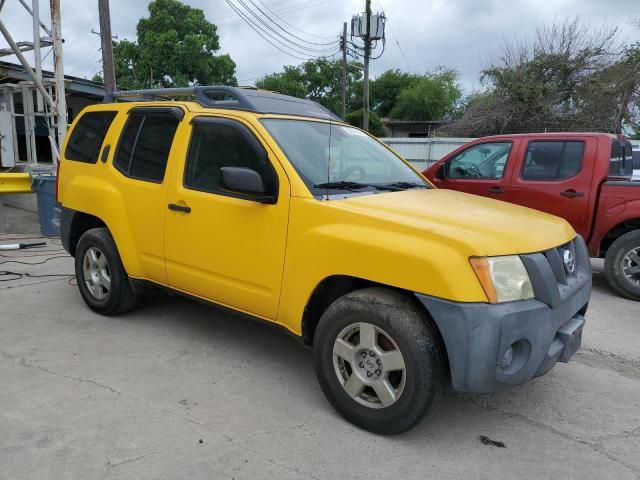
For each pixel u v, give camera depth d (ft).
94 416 10.89
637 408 12.21
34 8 35.83
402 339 9.83
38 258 24.61
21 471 9.11
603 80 83.30
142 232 14.84
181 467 9.36
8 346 14.34
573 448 10.48
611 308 20.20
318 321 11.98
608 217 21.15
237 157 12.77
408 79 199.21
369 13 83.76
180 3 127.65
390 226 10.29
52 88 41.04
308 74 179.63
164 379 12.70
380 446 10.23
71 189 17.21
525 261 9.95
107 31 45.88
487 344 9.30
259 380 12.84
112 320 16.56
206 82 130.31
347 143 14.32
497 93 90.48
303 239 11.27
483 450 10.29
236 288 12.67
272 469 9.41
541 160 22.79
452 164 25.52
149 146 15.06
